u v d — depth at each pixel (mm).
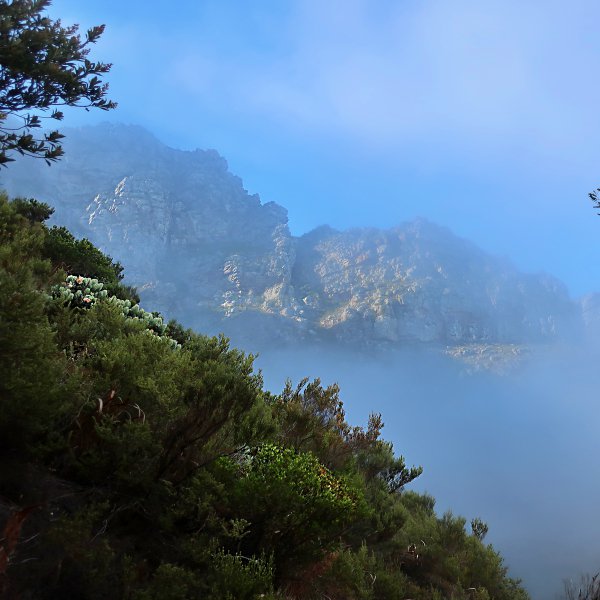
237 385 4082
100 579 2684
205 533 3654
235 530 3674
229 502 3994
